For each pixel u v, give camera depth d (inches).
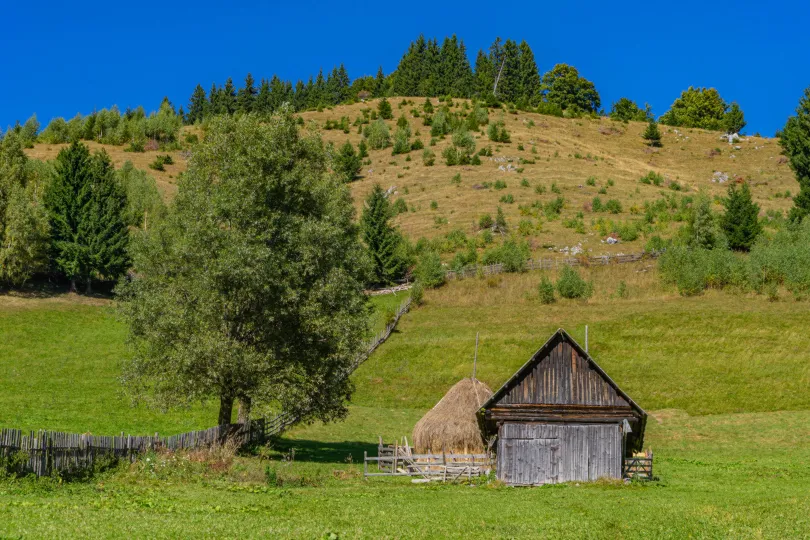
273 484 1229.7
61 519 803.4
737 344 2778.1
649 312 3147.1
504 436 1428.4
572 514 1018.1
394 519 940.0
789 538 865.5
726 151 6304.1
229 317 1585.9
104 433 1755.7
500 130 6614.2
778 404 2294.5
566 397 1441.9
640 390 2447.1
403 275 3816.4
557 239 4069.9
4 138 4057.6
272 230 1621.6
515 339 2918.3
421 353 2827.3
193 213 1635.1
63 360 2527.1
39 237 3299.7
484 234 4119.1
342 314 1653.5
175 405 1611.7
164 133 6663.4
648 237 4023.1
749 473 1557.6
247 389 1572.3
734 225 3897.6
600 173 5526.6
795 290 3289.9
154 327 1574.8
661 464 1690.5
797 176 5017.2
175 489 1101.1
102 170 3718.0
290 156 1736.0
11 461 1011.9
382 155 6151.6
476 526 907.4
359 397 2461.9
